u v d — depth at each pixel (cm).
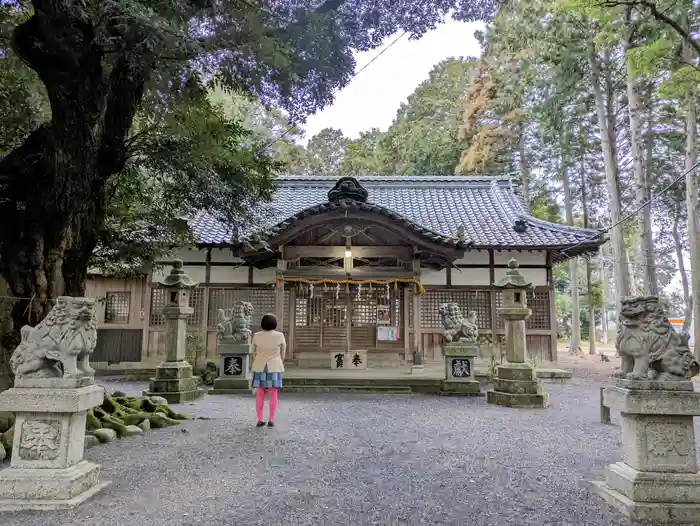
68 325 362
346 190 1255
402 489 389
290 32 541
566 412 790
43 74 498
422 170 2755
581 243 1324
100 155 572
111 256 752
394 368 1287
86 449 509
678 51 1036
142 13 369
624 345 371
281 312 1263
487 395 897
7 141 634
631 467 355
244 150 730
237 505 346
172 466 447
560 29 1428
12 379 522
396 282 1277
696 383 1270
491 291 1419
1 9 565
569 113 1722
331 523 316
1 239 525
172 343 903
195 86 536
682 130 1762
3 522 310
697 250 1391
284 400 914
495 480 416
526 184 2323
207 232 1435
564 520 327
